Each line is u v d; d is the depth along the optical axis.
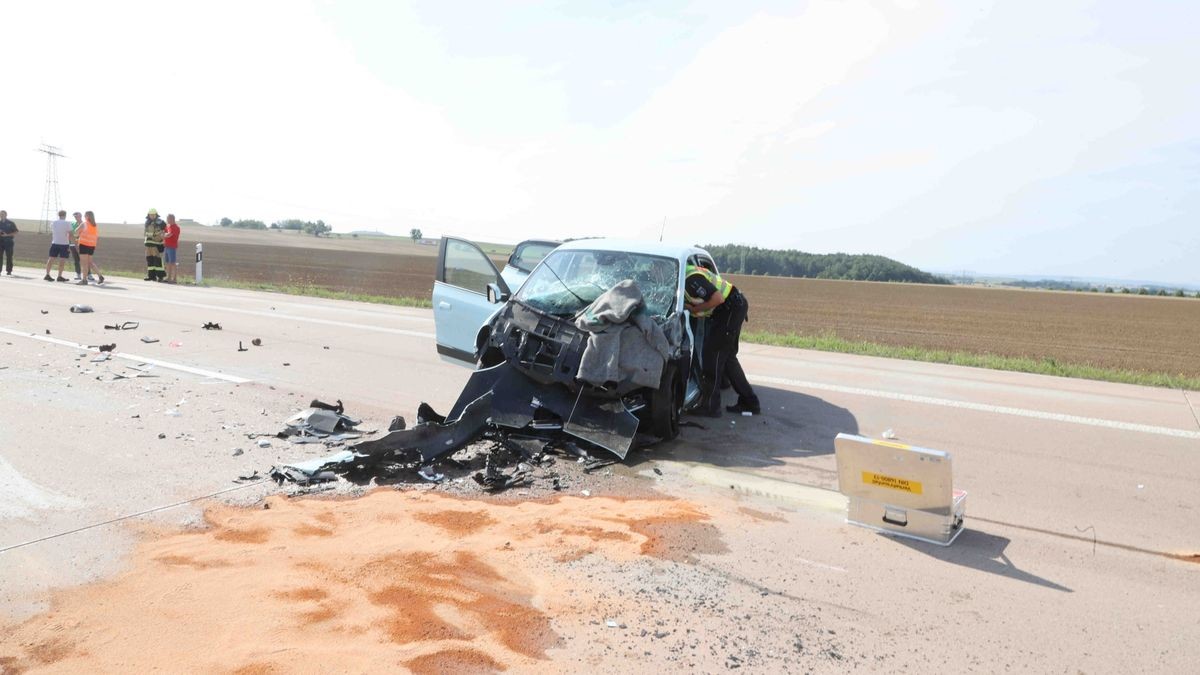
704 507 5.22
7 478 4.99
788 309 43.00
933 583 4.19
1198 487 6.07
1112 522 5.26
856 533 4.89
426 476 5.48
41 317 12.75
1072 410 8.81
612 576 4.06
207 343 10.90
